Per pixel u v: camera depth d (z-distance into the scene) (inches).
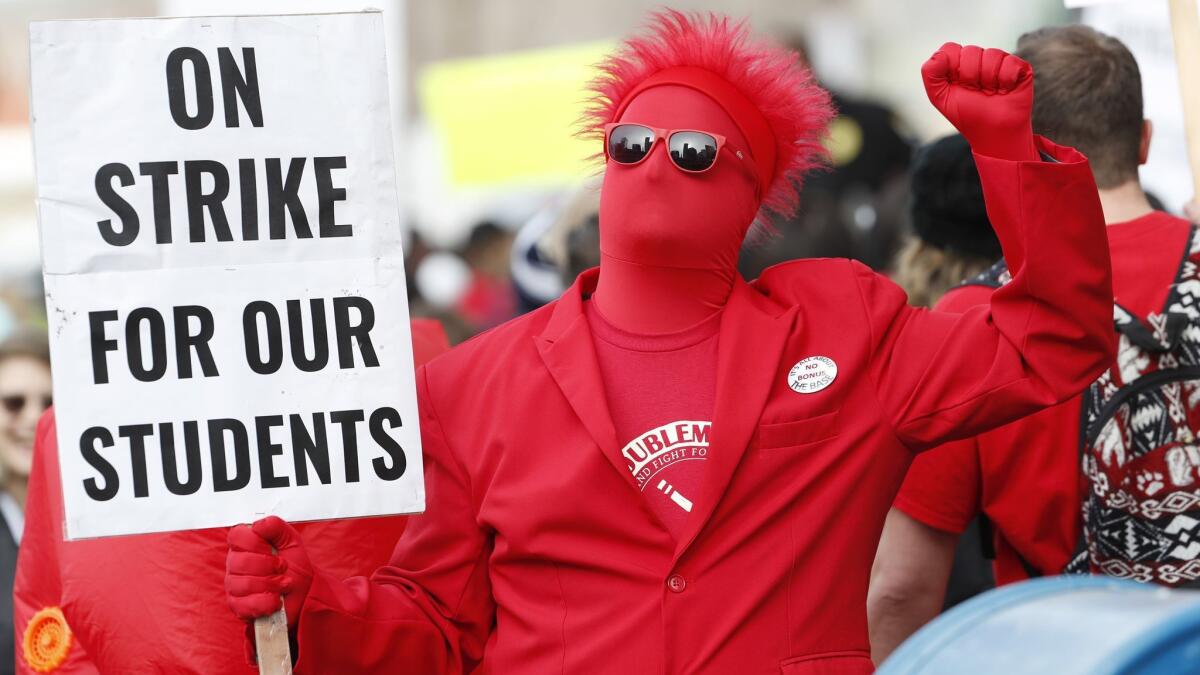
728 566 169.5
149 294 181.5
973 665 122.0
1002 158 170.2
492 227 523.5
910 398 174.2
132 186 182.2
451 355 189.5
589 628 170.2
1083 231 167.5
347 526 210.5
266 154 185.0
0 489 311.0
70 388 178.7
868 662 173.8
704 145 175.8
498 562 177.0
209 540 203.2
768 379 173.0
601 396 174.2
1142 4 288.5
